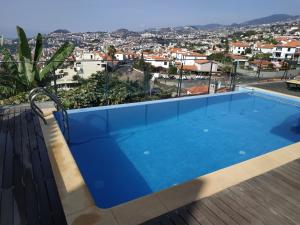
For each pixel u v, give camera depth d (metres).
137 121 6.03
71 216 2.11
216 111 7.14
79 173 2.77
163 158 4.45
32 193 2.40
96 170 3.97
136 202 2.32
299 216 2.24
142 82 7.41
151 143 5.00
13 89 8.41
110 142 4.93
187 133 5.57
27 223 2.03
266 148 5.03
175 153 4.66
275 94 8.06
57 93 6.62
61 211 2.17
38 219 2.07
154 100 7.15
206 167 4.23
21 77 9.02
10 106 5.25
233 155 4.69
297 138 5.55
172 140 5.20
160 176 3.90
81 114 5.86
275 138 5.51
